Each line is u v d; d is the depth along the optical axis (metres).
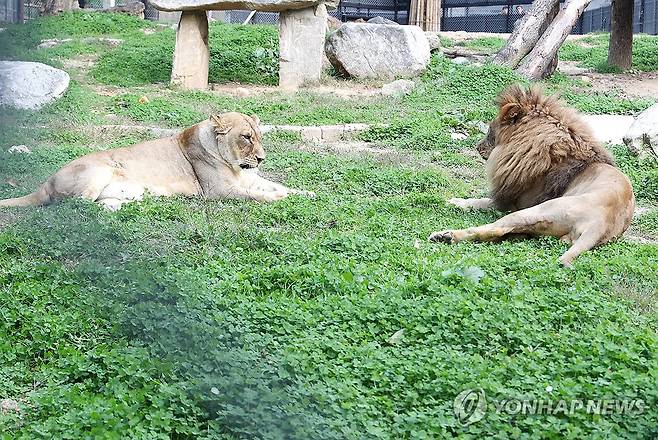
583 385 4.59
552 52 19.80
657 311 6.05
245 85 18.92
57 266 6.50
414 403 4.52
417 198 9.59
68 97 15.12
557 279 6.52
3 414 4.52
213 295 5.85
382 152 13.04
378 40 19.89
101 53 21.47
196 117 14.76
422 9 31.61
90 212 7.93
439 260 6.99
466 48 24.53
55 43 22.33
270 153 12.37
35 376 4.98
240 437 4.21
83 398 4.56
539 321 5.66
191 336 5.14
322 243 7.39
